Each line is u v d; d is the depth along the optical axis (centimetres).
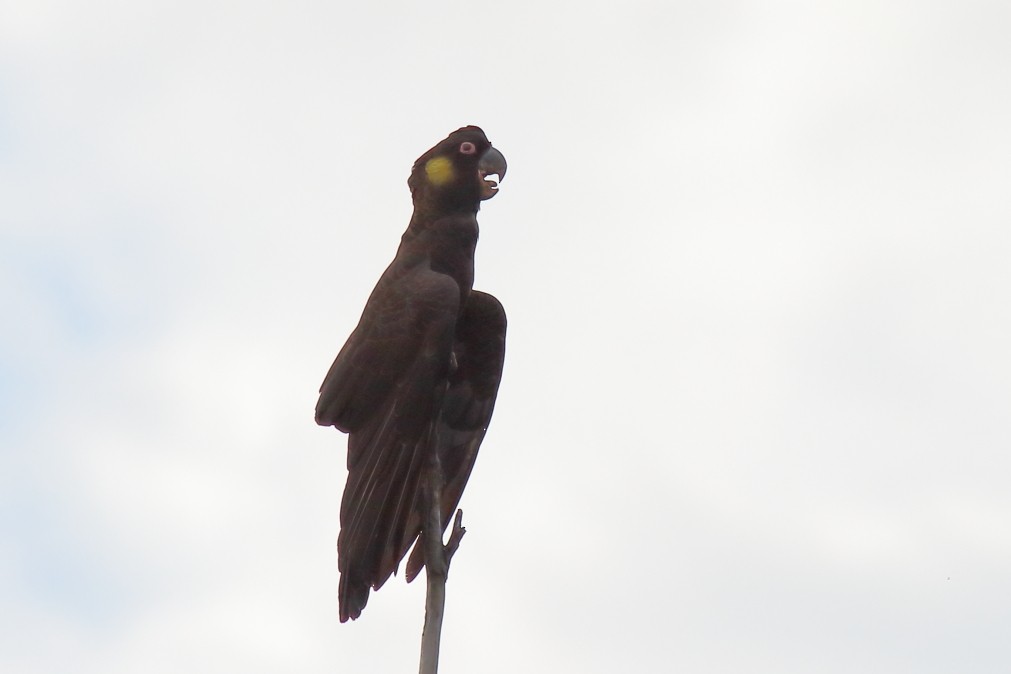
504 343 1413
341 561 1216
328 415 1273
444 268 1323
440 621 1168
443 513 1385
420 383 1246
